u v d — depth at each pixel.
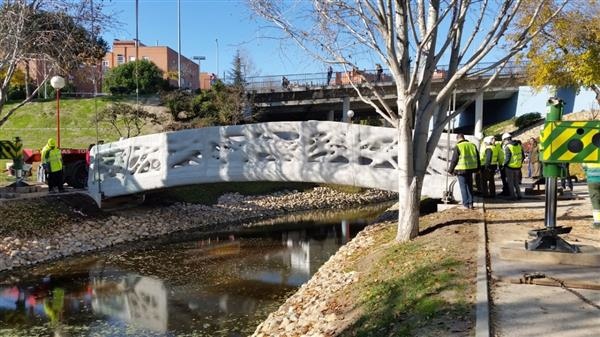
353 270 9.42
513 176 15.02
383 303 6.71
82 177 21.27
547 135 7.45
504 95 49.03
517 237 9.48
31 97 18.06
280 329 7.83
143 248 16.38
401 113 9.97
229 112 35.66
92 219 17.94
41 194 18.34
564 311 5.72
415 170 10.23
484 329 5.13
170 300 10.98
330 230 19.75
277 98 41.53
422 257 8.32
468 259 7.86
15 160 19.73
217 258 14.94
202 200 23.88
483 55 9.56
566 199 14.80
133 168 18.66
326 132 15.98
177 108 36.78
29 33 16.84
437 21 9.17
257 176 16.84
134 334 9.03
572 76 23.50
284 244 17.02
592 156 7.29
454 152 13.23
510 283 6.80
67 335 9.04
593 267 7.40
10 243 14.48
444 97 10.10
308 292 9.41
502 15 9.66
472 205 13.21
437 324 5.50
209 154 17.50
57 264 14.19
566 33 21.14
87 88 54.53
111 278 12.79
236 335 8.85
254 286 11.95
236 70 44.03
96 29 18.45
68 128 38.75
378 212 24.89
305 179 16.25
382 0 9.62
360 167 15.68
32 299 11.10
